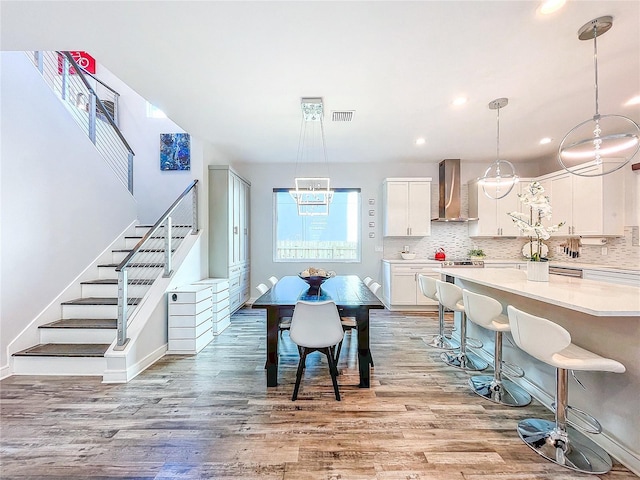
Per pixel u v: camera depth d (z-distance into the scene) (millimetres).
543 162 5539
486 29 2006
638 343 1651
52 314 3141
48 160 3102
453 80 2682
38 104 2990
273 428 2023
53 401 2344
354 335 4027
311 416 2166
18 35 2041
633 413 1660
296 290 3176
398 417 2152
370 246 5914
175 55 2289
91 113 3885
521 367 2604
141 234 4438
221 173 4613
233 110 3328
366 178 5902
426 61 2383
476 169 5840
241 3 1761
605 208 4051
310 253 6020
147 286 3576
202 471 1648
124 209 4328
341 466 1689
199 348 3430
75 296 3439
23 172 2840
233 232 4855
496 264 5234
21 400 2354
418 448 1833
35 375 2758
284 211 6020
